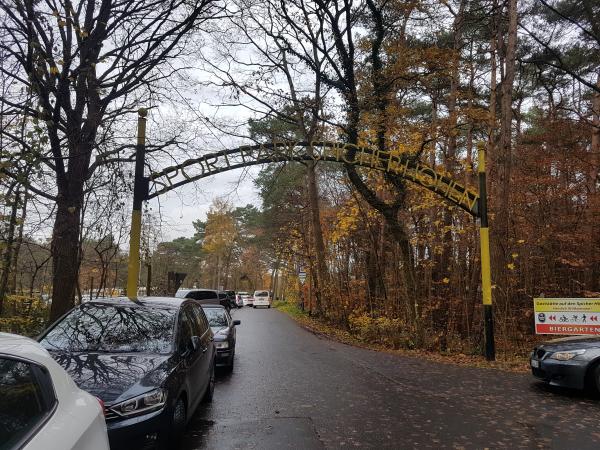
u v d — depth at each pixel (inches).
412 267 628.7
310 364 474.6
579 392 344.5
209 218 2503.7
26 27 299.7
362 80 592.4
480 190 515.5
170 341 238.4
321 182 1208.8
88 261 522.6
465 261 689.6
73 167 355.3
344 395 334.0
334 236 848.9
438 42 820.6
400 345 602.5
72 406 116.3
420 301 649.0
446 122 552.1
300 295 1584.6
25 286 444.1
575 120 810.8
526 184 746.8
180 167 474.0
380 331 665.0
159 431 186.2
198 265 2940.5
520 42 849.5
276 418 274.2
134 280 455.8
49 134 322.3
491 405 306.2
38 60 290.2
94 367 201.8
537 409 296.7
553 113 894.4
